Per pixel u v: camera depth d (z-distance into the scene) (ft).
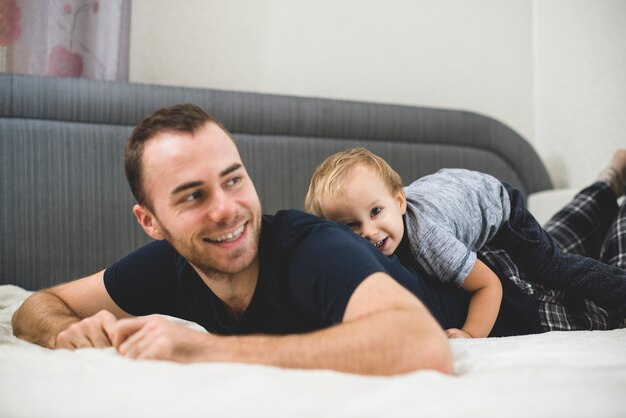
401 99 8.07
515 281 4.00
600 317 4.25
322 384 1.89
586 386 1.97
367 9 7.93
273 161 6.61
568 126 8.15
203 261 2.87
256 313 2.98
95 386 1.94
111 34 6.32
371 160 3.75
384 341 2.10
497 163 7.60
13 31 6.08
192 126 2.80
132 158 2.90
